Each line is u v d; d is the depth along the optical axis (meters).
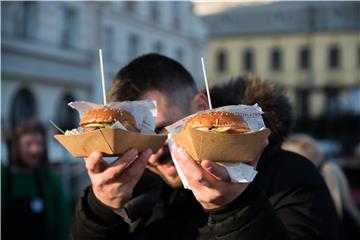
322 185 1.92
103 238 1.78
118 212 1.77
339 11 49.75
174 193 1.91
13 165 3.86
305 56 49.88
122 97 1.98
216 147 1.52
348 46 48.88
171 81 1.98
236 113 1.67
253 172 1.56
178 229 1.89
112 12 26.77
